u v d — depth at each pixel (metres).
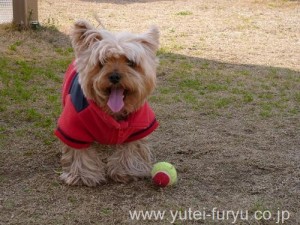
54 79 2.63
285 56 3.30
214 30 4.00
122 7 4.88
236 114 2.24
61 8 4.68
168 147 1.89
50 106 2.28
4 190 1.57
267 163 1.78
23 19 3.55
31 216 1.44
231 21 4.34
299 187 1.62
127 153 1.66
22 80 2.60
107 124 1.53
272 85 2.65
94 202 1.51
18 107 2.25
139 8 4.86
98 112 1.52
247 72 2.87
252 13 4.70
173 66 2.93
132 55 1.46
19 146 1.88
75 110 1.54
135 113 1.57
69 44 3.35
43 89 2.48
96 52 1.47
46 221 1.42
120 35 1.49
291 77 2.80
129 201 1.52
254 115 2.24
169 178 1.58
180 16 4.50
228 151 1.87
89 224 1.41
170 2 5.21
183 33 3.86
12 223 1.40
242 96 2.46
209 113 2.25
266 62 3.12
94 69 1.48
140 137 1.61
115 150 1.69
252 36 3.84
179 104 2.34
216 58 3.17
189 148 1.89
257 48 3.48
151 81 1.54
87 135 1.57
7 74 2.65
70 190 1.58
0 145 1.88
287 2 5.17
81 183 1.61
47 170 1.71
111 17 4.40
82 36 1.51
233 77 2.77
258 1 5.21
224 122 2.15
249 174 1.70
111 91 1.49
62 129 1.57
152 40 1.54
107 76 1.46
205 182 1.64
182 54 3.23
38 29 3.61
